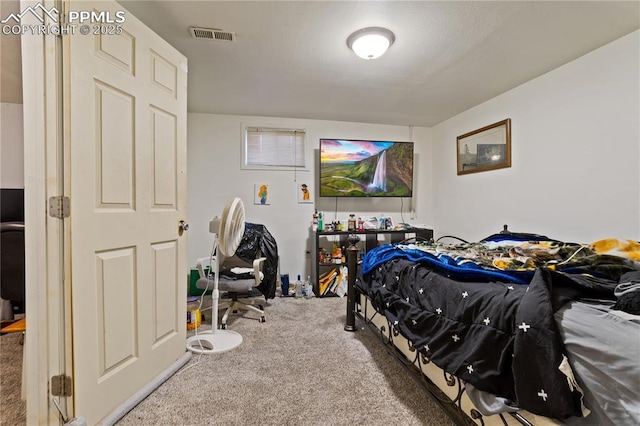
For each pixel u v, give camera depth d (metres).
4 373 1.79
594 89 2.23
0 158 3.15
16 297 2.40
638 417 0.68
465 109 3.58
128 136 1.52
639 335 0.76
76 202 1.25
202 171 3.67
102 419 1.37
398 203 4.23
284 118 3.88
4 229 2.34
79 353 1.26
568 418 0.82
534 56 2.32
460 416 1.25
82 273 1.28
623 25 1.92
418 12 1.80
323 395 1.59
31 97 1.21
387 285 1.81
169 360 1.82
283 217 3.89
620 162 2.07
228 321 2.69
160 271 1.75
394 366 1.89
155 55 1.71
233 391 1.63
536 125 2.70
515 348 0.91
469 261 1.58
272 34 2.02
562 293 1.01
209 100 3.25
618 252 1.59
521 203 2.87
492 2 1.71
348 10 1.78
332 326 2.57
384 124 4.18
